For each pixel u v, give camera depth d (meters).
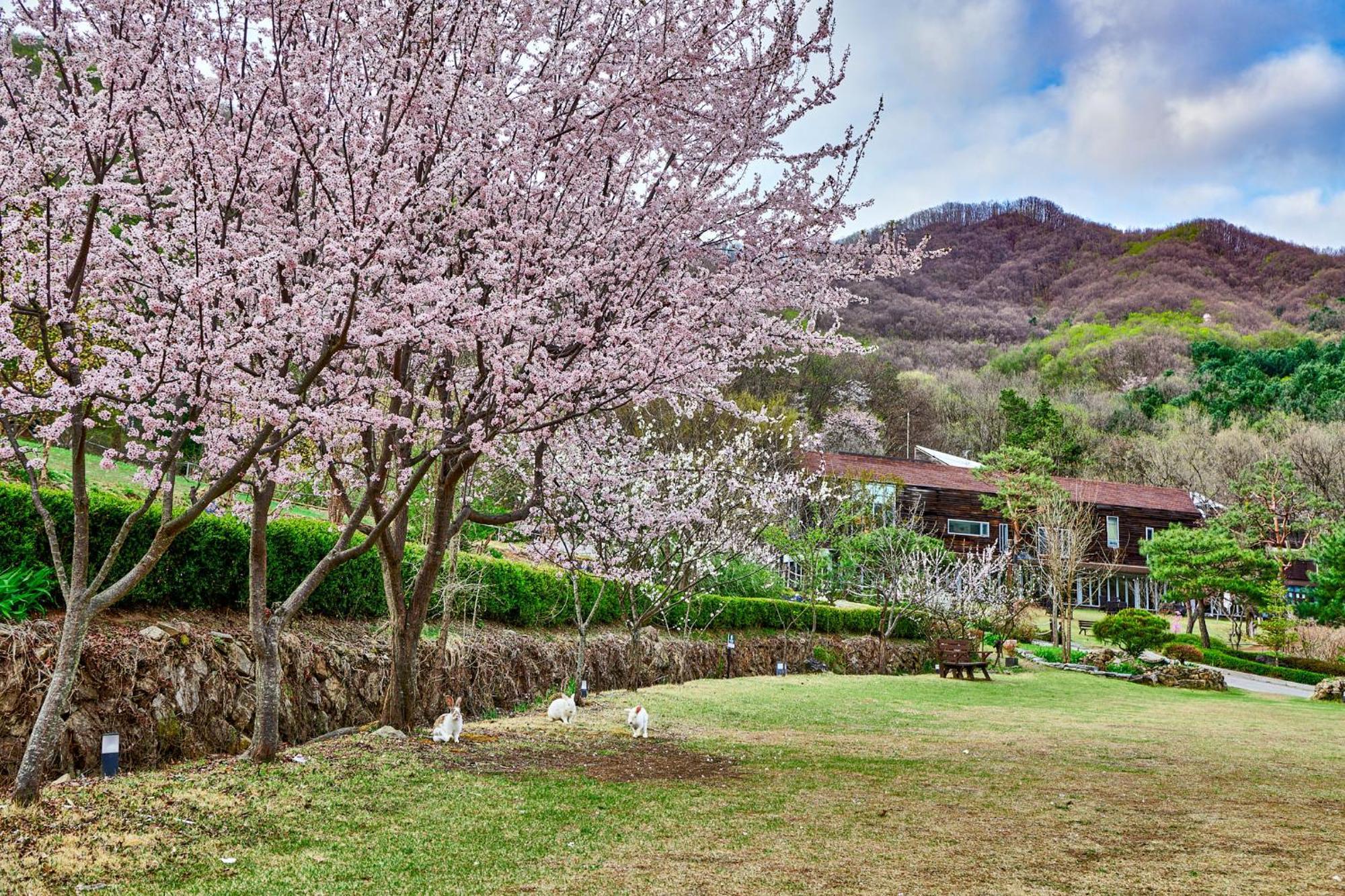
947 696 18.58
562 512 12.61
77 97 6.17
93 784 6.72
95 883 4.71
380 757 8.29
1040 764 10.06
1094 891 5.20
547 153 8.29
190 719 8.95
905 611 27.92
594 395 8.29
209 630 9.91
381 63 7.62
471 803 6.82
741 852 5.79
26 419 6.12
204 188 6.73
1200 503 52.31
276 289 6.79
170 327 6.15
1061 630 37.62
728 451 17.38
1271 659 33.72
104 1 6.30
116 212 6.89
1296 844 6.53
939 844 6.19
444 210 7.84
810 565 27.62
